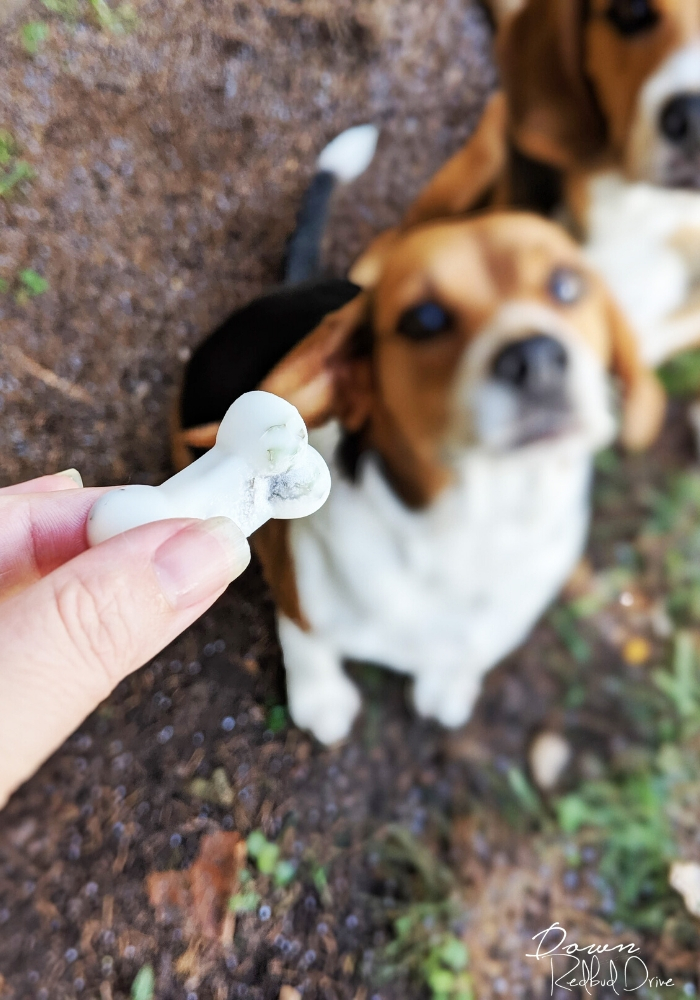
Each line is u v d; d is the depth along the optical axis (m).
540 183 0.36
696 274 0.39
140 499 0.16
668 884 0.37
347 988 0.30
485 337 0.24
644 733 0.41
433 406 0.25
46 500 0.21
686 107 0.31
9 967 0.26
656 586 0.44
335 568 0.27
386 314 0.24
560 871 0.37
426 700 0.36
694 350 0.45
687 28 0.30
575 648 0.41
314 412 0.24
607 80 0.33
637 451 0.45
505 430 0.25
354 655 0.33
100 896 0.27
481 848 0.36
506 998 0.33
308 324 0.25
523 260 0.25
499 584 0.31
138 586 0.16
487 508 0.27
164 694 0.28
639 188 0.35
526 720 0.40
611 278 0.38
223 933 0.28
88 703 0.18
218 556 0.16
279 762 0.30
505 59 0.36
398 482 0.26
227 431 0.16
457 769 0.37
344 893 0.31
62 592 0.16
